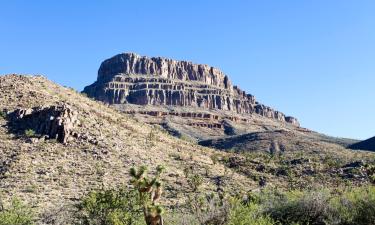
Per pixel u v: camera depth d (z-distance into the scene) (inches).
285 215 906.7
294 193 971.9
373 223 872.3
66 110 4087.1
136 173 681.6
